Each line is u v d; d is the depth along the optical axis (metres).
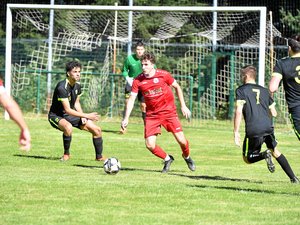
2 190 19.06
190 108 51.38
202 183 21.31
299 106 20.83
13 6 45.50
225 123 49.97
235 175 24.17
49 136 36.78
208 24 54.88
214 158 29.86
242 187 20.47
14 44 55.25
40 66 55.25
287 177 23.80
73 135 37.72
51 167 25.20
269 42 52.66
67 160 27.59
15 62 55.19
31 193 18.64
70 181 20.95
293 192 19.56
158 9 43.62
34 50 52.78
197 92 53.09
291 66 20.83
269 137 21.61
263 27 42.44
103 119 50.78
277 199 18.23
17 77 53.53
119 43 54.22
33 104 53.19
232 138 38.97
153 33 56.28
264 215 16.14
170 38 55.81
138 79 24.16
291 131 45.00
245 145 21.62
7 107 10.88
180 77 53.22
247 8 42.75
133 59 37.84
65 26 53.62
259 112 21.41
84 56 54.81
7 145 32.28
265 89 21.67
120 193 18.80
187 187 20.06
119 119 51.22
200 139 38.06
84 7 44.53
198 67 53.25
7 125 42.56
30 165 25.67
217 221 15.45
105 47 54.53
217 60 53.78
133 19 54.53
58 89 26.86
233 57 52.28
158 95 23.91
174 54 55.56
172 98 24.22
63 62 55.00
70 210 16.45
